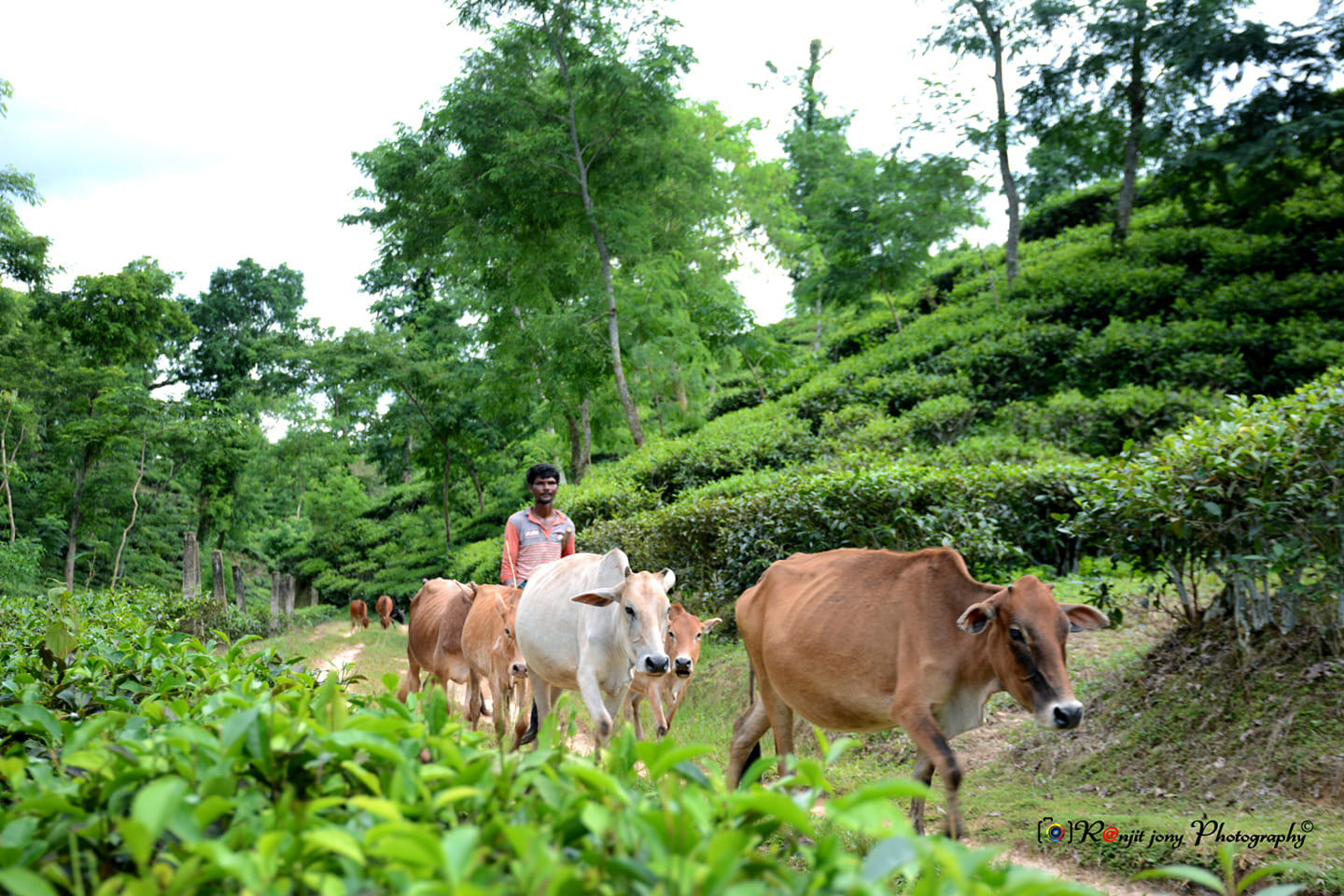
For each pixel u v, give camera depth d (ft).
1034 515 32.55
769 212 98.02
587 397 79.41
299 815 6.61
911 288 92.02
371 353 108.06
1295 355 49.73
